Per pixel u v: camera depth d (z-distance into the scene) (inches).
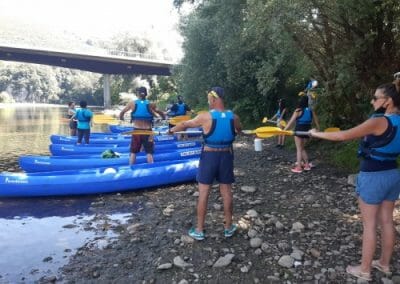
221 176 179.9
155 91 1806.1
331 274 148.7
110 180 279.9
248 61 549.6
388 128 128.4
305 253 167.6
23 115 1473.9
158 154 357.1
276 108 570.6
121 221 224.2
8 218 234.4
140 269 162.9
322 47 339.3
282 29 298.2
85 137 466.0
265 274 152.9
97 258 175.5
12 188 271.6
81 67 1913.1
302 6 265.9
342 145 365.7
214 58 648.4
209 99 180.1
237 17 478.0
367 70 294.8
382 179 133.0
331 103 362.9
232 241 182.9
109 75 2057.1
